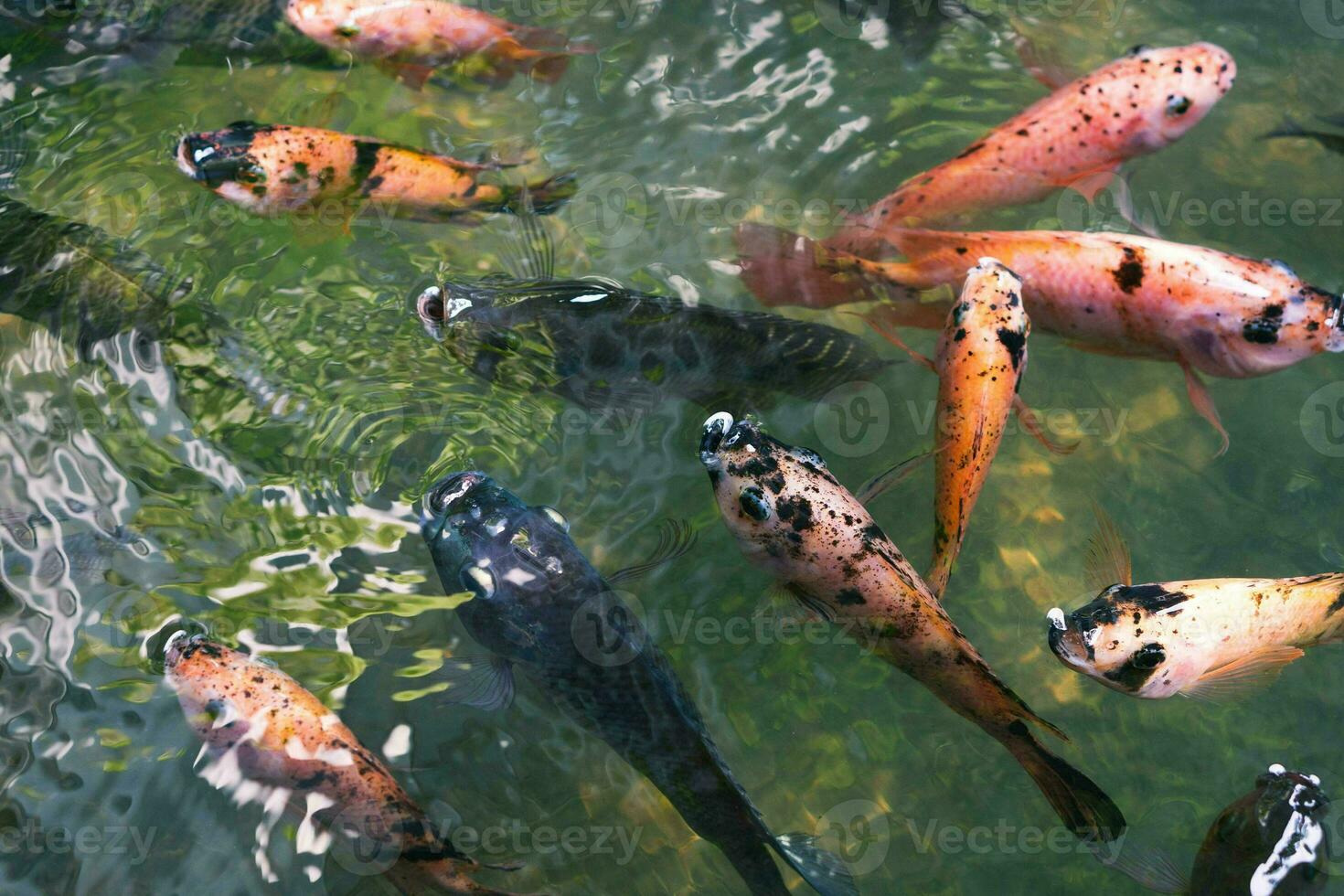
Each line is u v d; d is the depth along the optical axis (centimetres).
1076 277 183
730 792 169
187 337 186
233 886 171
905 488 183
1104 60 200
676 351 182
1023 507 184
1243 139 197
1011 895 174
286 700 173
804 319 188
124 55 198
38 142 195
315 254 190
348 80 198
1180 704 179
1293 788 171
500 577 173
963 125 197
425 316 184
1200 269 182
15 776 173
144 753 174
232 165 187
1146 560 183
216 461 183
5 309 184
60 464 182
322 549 180
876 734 178
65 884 171
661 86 199
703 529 182
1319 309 181
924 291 185
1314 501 184
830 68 200
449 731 175
